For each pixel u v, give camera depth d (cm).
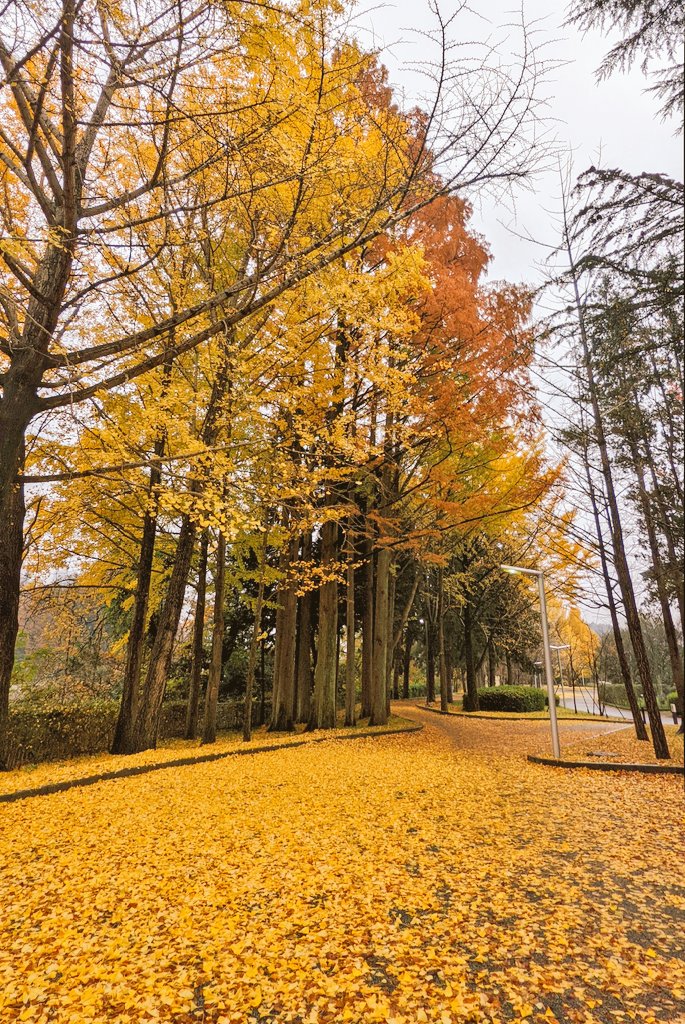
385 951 404
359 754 1291
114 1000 349
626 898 500
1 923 455
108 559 1420
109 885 530
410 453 1333
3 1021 331
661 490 1177
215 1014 337
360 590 2267
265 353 816
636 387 1117
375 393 995
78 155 508
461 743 1652
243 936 430
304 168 505
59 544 1234
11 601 1009
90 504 1113
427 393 1063
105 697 2075
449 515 1318
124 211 571
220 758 1165
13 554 1010
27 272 477
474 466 1296
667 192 848
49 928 447
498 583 2917
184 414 828
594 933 431
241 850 625
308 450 886
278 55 464
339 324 801
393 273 612
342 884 532
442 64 471
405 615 2364
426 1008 336
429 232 1091
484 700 3041
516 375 1132
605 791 947
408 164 613
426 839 674
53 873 557
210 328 518
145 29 401
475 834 698
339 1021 327
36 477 466
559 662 4597
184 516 1205
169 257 836
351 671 1827
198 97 488
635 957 393
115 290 734
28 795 806
